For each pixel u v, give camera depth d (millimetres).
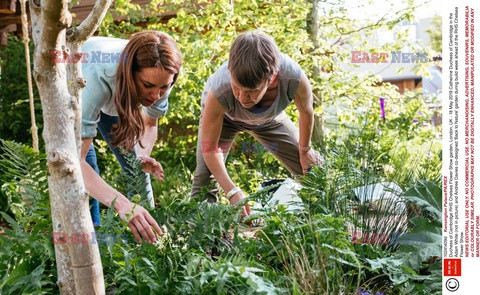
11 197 2404
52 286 2082
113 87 2467
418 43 6066
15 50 7461
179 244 2215
